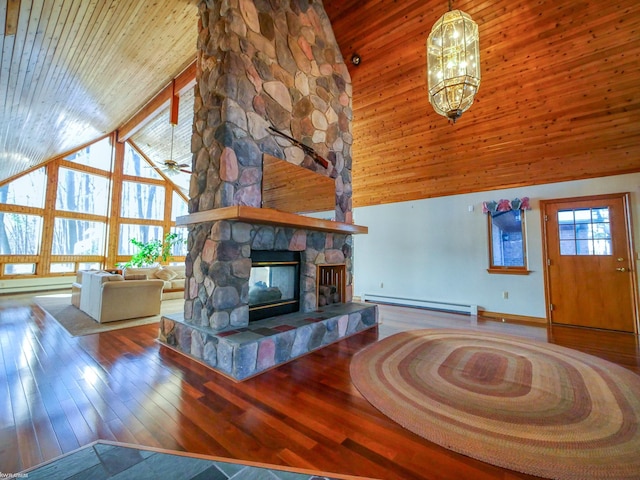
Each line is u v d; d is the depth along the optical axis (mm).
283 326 2918
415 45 3902
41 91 3654
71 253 7820
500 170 4770
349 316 3662
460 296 5359
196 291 2969
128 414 1798
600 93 3424
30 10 2168
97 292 4125
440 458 1472
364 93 4656
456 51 2291
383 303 6180
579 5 2971
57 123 4996
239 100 2846
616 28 2975
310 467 1389
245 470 1357
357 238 6805
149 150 9062
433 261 5703
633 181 4000
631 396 2121
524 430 1699
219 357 2484
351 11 4008
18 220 6898
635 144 3721
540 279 4629
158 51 4238
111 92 4996
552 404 1998
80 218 7980
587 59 3246
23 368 2451
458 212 5453
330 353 2982
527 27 3277
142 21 3303
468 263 5305
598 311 4191
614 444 1573
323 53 4062
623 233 4062
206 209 2875
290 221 2955
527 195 4758
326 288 4148
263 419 1779
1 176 6156
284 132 3348
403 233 6109
